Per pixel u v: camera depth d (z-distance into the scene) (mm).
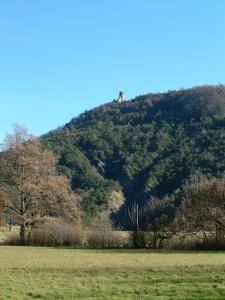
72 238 51594
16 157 62375
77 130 139000
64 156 112750
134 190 100000
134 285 19844
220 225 44188
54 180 62719
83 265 26625
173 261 29250
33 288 19344
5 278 21703
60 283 20422
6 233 62562
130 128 129375
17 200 61688
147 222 47500
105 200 93812
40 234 53312
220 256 34469
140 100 151375
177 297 17391
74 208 62875
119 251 42094
